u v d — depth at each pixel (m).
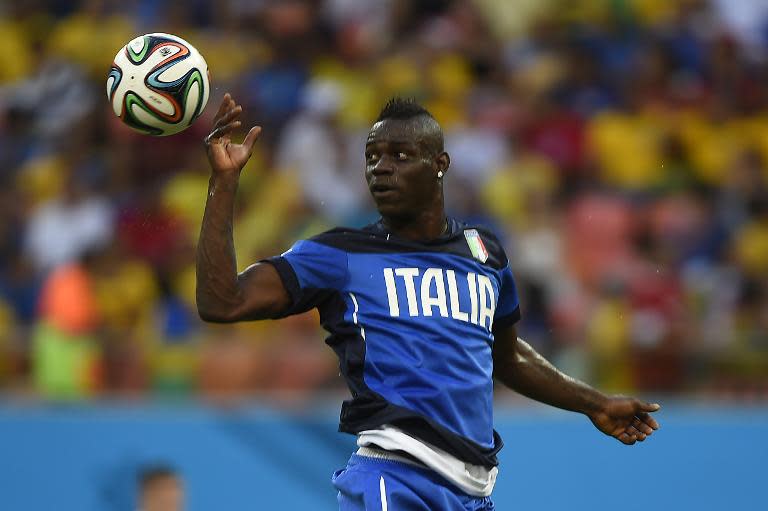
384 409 14.41
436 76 44.03
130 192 36.47
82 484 28.34
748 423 30.50
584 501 29.72
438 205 15.24
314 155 37.91
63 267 30.61
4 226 36.00
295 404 29.12
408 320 14.62
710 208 40.28
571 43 46.78
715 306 35.59
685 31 48.47
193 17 45.53
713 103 45.94
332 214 36.75
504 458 29.56
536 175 40.00
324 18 45.38
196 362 29.31
